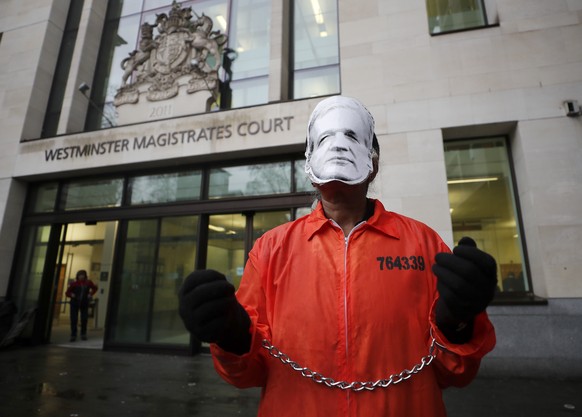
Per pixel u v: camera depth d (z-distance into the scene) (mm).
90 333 11406
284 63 8531
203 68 8828
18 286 9367
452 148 7008
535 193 5969
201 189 8289
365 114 1342
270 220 7863
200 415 4258
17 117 9953
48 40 10648
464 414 4141
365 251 1254
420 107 6742
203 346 7715
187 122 8266
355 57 7348
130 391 5145
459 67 6754
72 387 5340
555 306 5543
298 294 1233
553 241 5758
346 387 1088
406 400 1092
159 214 8422
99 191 9250
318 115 1334
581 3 6473
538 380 5359
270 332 1273
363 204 1394
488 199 6672
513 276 6301
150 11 10828
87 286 10141
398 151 6656
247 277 1396
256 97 8898
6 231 9359
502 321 5680
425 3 7262
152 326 7980
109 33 11047
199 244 7980
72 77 10102
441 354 1086
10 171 9555
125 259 8531
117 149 8680
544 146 6086
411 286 1188
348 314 1163
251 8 9602
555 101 6203
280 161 7957
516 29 6656
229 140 7875
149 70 9273
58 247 9531
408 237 1298
